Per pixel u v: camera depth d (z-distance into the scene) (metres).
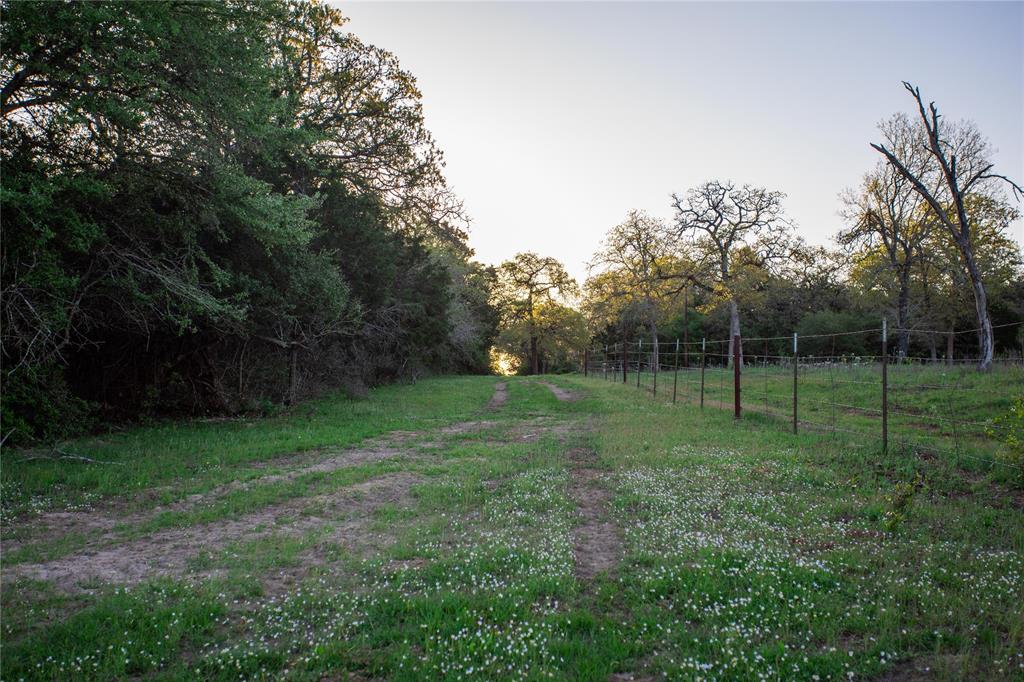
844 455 10.75
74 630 4.60
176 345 17.91
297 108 19.78
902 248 39.75
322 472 10.84
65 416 13.16
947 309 38.34
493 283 80.31
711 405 20.53
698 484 9.23
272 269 17.84
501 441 15.05
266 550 6.67
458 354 51.97
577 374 53.81
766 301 48.88
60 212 10.94
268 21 13.28
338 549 6.69
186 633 4.67
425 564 6.13
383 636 4.54
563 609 5.05
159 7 10.63
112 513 8.23
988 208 35.50
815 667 3.98
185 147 12.72
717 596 5.13
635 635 4.53
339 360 25.47
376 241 26.09
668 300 49.78
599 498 8.88
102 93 11.12
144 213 13.53
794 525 7.07
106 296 13.49
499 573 5.84
